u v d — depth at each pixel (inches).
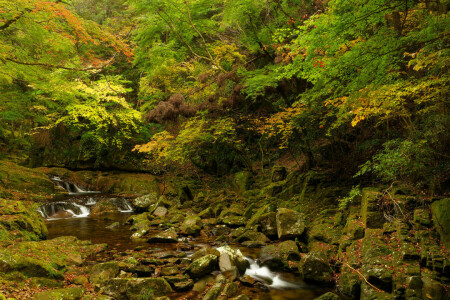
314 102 343.6
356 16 166.7
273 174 500.7
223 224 393.1
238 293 199.3
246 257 265.0
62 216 446.3
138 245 300.8
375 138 343.0
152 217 421.7
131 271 216.8
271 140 659.4
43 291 169.5
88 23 267.9
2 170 509.7
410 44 164.1
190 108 425.4
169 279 205.0
